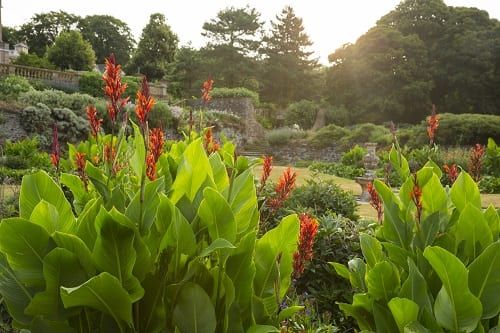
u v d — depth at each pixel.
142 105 1.82
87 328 1.80
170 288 1.76
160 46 47.22
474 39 36.25
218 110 30.80
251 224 2.06
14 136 18.38
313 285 4.26
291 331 2.85
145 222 1.76
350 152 22.08
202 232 1.89
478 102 37.00
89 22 58.72
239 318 1.79
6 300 1.76
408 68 35.97
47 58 37.75
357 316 2.40
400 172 2.65
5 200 5.31
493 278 1.97
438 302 1.98
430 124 2.89
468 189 2.34
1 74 23.64
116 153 2.33
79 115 19.94
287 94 42.84
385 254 2.65
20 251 1.68
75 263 1.67
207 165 1.96
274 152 27.89
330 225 4.39
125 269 1.69
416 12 38.81
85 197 2.64
